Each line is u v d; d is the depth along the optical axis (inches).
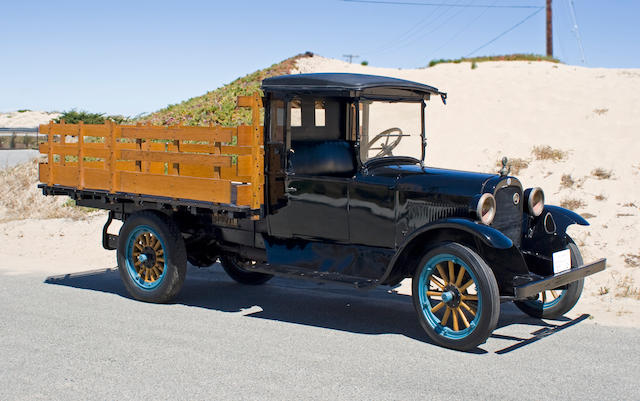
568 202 478.9
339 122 245.0
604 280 313.0
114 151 297.0
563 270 241.0
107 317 261.1
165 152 281.0
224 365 201.9
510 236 243.4
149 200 285.7
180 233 284.0
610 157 574.6
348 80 240.4
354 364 203.2
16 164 781.9
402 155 263.3
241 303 289.4
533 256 256.7
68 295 303.4
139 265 296.2
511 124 711.1
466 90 854.5
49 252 432.8
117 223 495.5
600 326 246.7
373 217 243.3
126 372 195.9
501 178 234.8
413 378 190.5
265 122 262.4
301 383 186.4
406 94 263.4
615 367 200.4
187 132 274.2
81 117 1147.3
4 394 179.3
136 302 289.6
